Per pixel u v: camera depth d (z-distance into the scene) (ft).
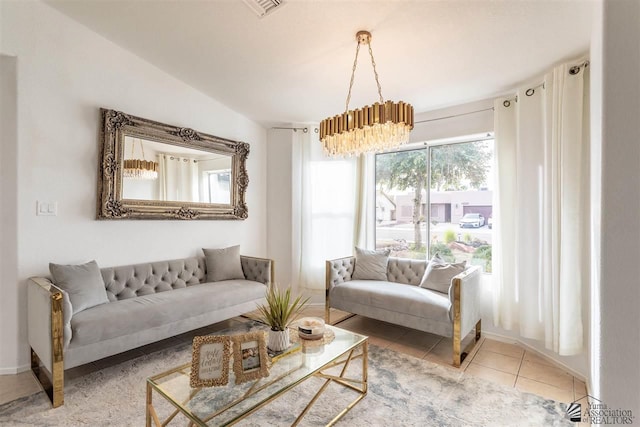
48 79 8.17
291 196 13.83
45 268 8.15
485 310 10.64
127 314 7.62
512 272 9.62
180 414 6.11
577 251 7.60
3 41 7.46
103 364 8.18
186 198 11.17
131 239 9.87
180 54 9.52
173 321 8.52
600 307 4.00
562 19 6.54
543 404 6.64
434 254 12.38
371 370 8.10
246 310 10.43
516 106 9.76
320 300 13.93
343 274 12.08
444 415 6.27
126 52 9.68
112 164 9.20
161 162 10.51
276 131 14.12
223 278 11.27
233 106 12.49
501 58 8.18
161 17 7.97
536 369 8.23
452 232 12.00
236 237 12.98
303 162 13.80
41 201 8.07
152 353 8.86
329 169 13.71
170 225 10.88
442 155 12.28
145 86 10.12
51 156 8.25
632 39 3.84
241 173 12.89
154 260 10.42
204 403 4.71
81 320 6.97
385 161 13.82
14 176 7.70
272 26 7.72
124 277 9.27
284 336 6.23
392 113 6.50
